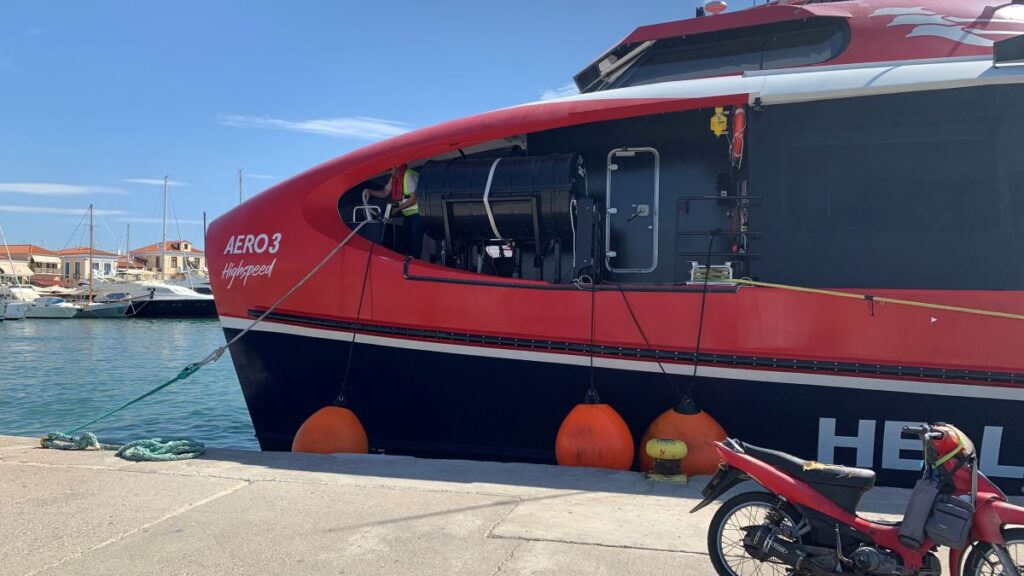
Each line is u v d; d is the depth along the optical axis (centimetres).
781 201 582
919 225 560
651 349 585
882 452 548
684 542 386
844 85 564
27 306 5838
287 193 705
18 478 507
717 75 675
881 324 540
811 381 556
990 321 523
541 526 409
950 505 305
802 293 554
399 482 500
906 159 564
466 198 632
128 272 9575
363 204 716
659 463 513
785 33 664
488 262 706
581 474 530
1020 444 525
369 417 670
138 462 557
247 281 705
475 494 472
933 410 536
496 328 621
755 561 352
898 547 314
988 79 540
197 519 421
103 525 411
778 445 571
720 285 573
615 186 670
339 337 668
